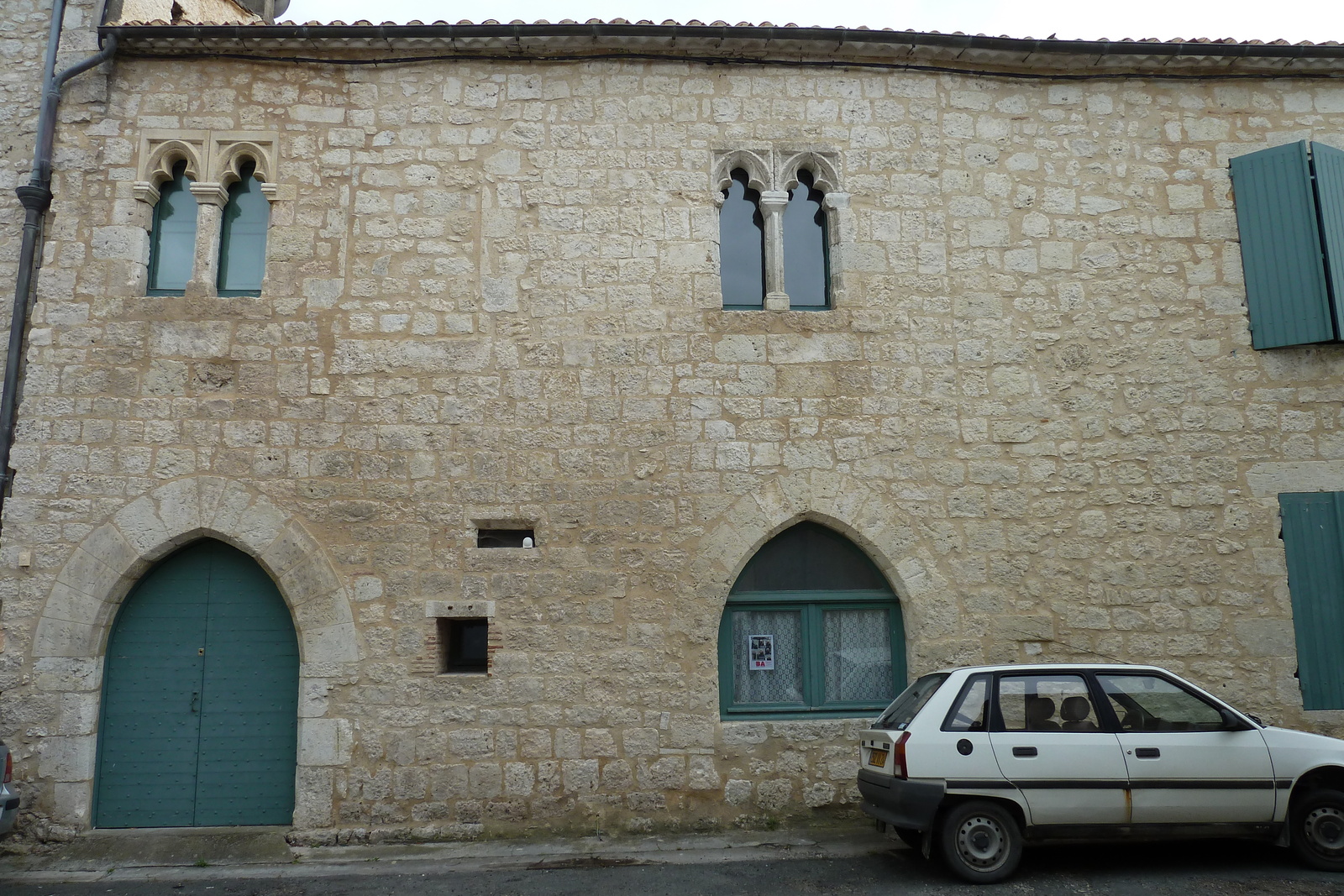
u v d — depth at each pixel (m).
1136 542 7.68
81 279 7.61
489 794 7.13
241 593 7.55
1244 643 7.56
